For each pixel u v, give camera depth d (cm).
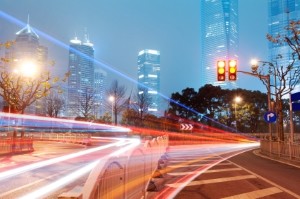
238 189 1180
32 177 1419
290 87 3362
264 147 2923
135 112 7781
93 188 405
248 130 7438
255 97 7425
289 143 2239
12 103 2936
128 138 5894
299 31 2681
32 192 1094
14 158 2292
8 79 2909
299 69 4419
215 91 7369
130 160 670
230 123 7162
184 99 7706
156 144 1371
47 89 3064
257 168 1827
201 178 1443
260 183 1313
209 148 3916
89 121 7844
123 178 587
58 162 2033
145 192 929
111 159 491
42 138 5625
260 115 7406
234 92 7294
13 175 1476
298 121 8444
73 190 436
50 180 1341
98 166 446
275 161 2248
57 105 8550
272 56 5947
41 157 2372
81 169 1689
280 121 3170
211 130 7319
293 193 1106
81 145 4053
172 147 3856
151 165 1139
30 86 2988
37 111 8406
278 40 2906
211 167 1866
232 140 6419
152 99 10019
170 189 1176
